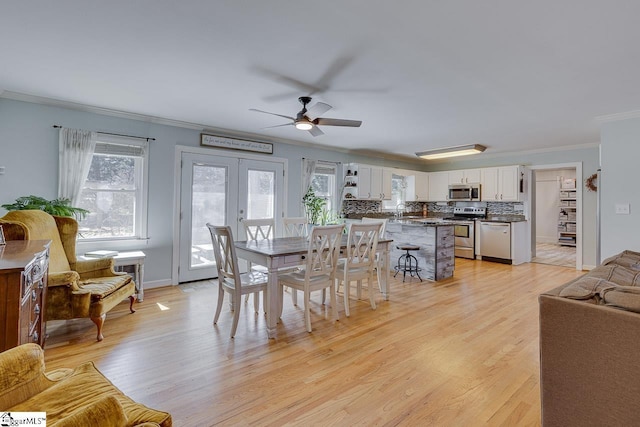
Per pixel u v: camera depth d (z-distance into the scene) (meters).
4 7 1.81
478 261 6.49
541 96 3.22
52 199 3.51
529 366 2.25
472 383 2.04
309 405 1.82
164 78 2.85
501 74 2.71
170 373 2.14
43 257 2.05
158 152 4.25
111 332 2.81
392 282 4.70
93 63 2.56
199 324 3.01
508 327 2.96
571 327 1.27
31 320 1.76
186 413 1.74
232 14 1.89
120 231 4.04
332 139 5.46
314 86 3.00
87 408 0.85
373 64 2.54
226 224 4.86
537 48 2.26
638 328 1.12
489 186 6.79
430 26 2.00
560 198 9.59
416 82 2.89
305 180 5.78
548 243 9.69
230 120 4.29
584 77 2.75
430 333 2.83
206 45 2.26
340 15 1.89
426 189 7.87
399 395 1.91
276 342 2.63
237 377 2.10
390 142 5.69
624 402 1.15
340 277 3.45
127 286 3.14
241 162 5.02
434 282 4.69
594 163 5.64
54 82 2.96
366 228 3.34
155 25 2.01
